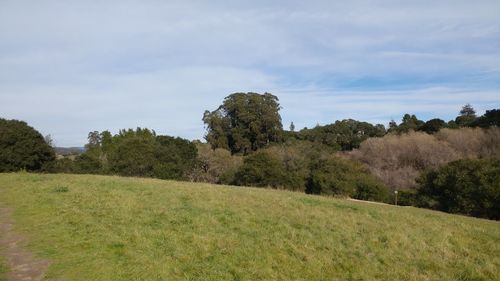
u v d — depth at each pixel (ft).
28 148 109.91
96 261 26.32
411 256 32.04
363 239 35.53
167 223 35.99
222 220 38.70
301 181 146.20
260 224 37.96
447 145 169.58
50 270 24.82
